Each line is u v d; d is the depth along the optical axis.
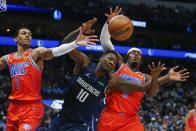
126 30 3.90
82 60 3.72
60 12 17.00
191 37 20.47
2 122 9.70
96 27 17.50
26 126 3.64
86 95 3.70
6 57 4.00
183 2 23.58
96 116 5.35
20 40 3.98
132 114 4.16
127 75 4.18
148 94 4.08
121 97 4.07
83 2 19.23
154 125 11.46
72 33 3.83
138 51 4.38
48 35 17.61
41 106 3.90
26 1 16.19
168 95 16.45
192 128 7.87
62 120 3.76
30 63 3.78
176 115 12.84
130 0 22.08
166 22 19.38
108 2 19.34
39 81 3.86
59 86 15.62
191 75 19.45
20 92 3.77
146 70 14.02
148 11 19.62
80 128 3.73
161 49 19.30
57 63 18.19
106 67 3.71
